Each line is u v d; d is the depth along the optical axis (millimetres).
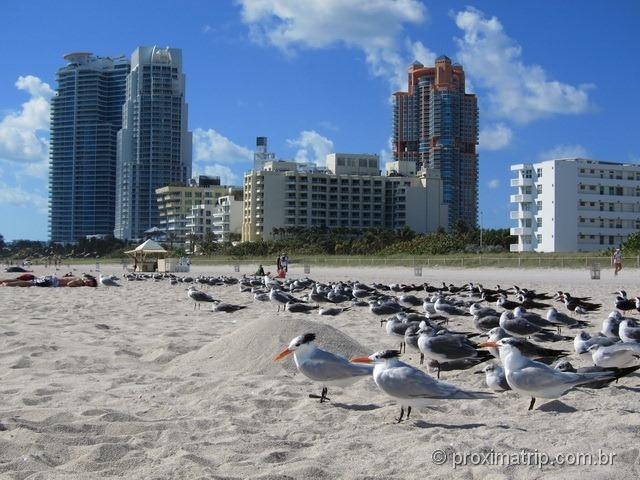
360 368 9805
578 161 114250
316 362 9789
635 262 62406
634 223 116125
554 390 8867
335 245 134375
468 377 11867
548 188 113188
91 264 133000
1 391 10859
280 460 7406
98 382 11664
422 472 6883
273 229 165000
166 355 14281
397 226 183750
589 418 8859
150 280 56750
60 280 45719
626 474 6617
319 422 9016
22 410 9445
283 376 11945
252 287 40406
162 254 84500
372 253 114875
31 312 24859
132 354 14938
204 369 12875
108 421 8961
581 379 8906
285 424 8938
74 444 7961
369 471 6949
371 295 31812
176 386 11203
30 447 7738
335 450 7652
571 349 14953
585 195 113625
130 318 23031
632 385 11312
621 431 8078
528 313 17078
